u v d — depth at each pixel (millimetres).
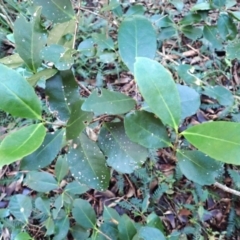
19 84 277
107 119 373
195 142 261
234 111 957
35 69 352
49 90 353
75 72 1070
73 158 336
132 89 1042
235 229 822
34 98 283
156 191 862
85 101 290
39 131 266
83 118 297
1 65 272
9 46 1104
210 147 253
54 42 395
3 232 832
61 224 583
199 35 604
